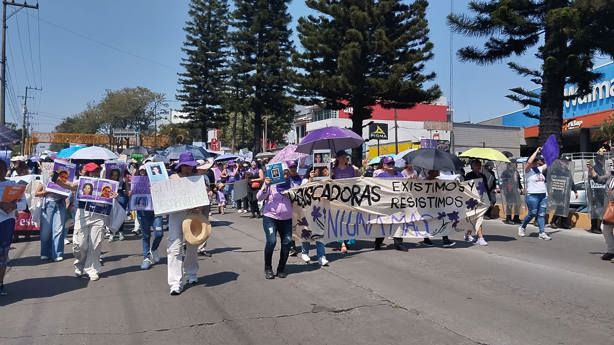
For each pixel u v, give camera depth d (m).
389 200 9.83
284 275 7.77
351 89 29.02
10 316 5.93
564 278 7.47
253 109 42.06
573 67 18.73
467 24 21.52
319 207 9.02
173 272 6.87
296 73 31.16
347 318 5.73
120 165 12.74
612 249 8.77
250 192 16.92
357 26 28.81
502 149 49.88
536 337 5.03
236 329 5.41
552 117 19.89
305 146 11.19
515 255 9.30
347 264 8.62
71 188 9.14
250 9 40.53
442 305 6.15
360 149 31.16
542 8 20.09
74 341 5.09
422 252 9.64
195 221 6.99
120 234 12.03
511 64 22.89
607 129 31.70
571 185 13.10
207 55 49.28
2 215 6.59
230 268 8.48
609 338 4.98
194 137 69.25
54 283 7.54
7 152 14.84
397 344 4.92
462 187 10.33
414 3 29.56
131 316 5.89
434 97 30.86
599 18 18.48
